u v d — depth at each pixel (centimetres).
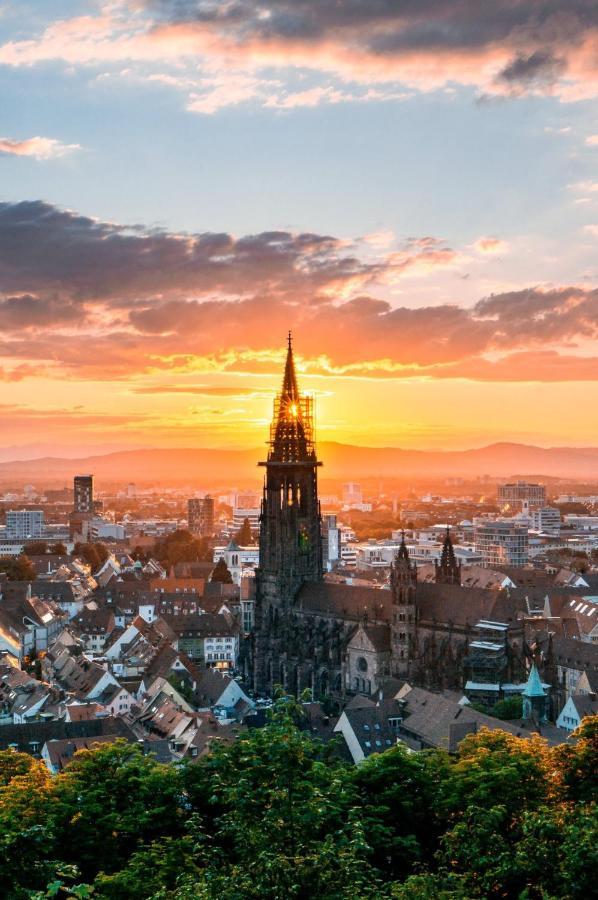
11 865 8419
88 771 11275
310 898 7062
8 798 10481
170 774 11081
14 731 19788
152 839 10475
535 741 12256
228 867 7569
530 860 8494
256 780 8512
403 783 11006
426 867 9406
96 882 8762
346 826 8194
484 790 10550
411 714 19900
